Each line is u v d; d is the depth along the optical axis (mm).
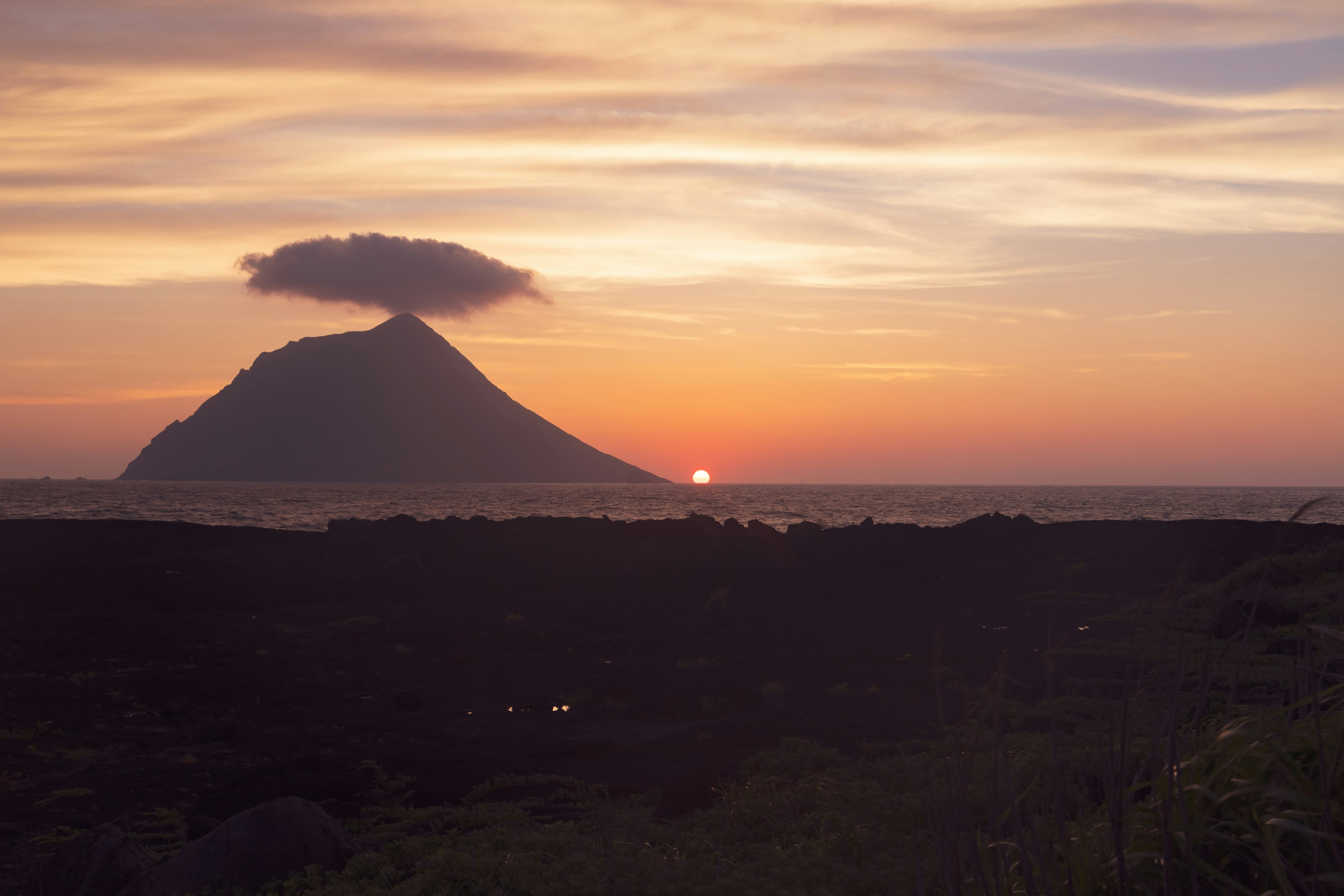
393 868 7516
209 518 104062
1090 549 42656
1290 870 2447
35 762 15297
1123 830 3109
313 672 22969
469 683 21406
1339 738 2816
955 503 176250
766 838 7594
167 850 10562
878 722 13891
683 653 23391
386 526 51156
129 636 27172
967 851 3283
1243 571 21656
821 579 37906
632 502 185125
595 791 10898
